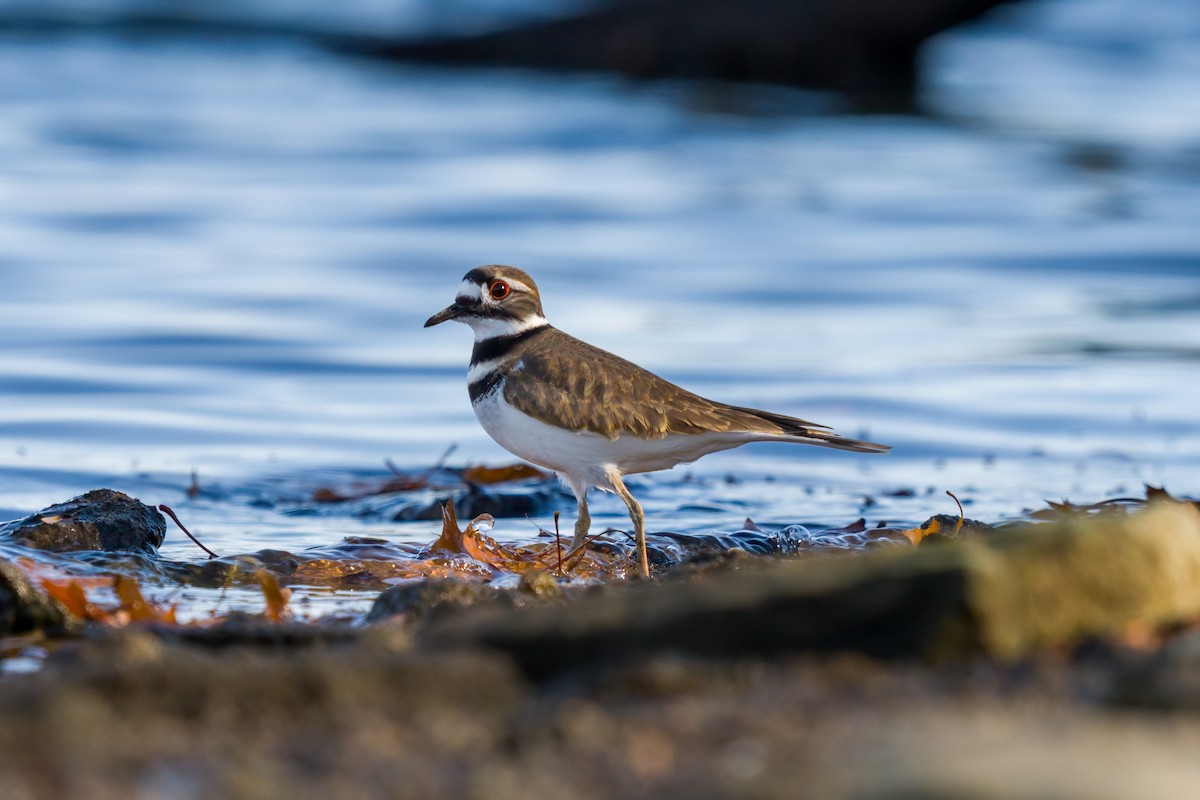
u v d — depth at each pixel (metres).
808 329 19.00
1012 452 14.10
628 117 35.03
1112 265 22.50
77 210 24.47
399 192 26.84
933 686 5.66
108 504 10.41
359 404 15.75
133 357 17.05
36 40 42.91
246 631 7.08
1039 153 31.12
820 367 17.09
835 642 6.15
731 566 8.52
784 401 15.75
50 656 6.98
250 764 5.09
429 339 18.36
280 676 5.67
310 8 48.28
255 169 28.45
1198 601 6.64
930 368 17.16
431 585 7.98
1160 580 6.50
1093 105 37.28
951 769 4.53
